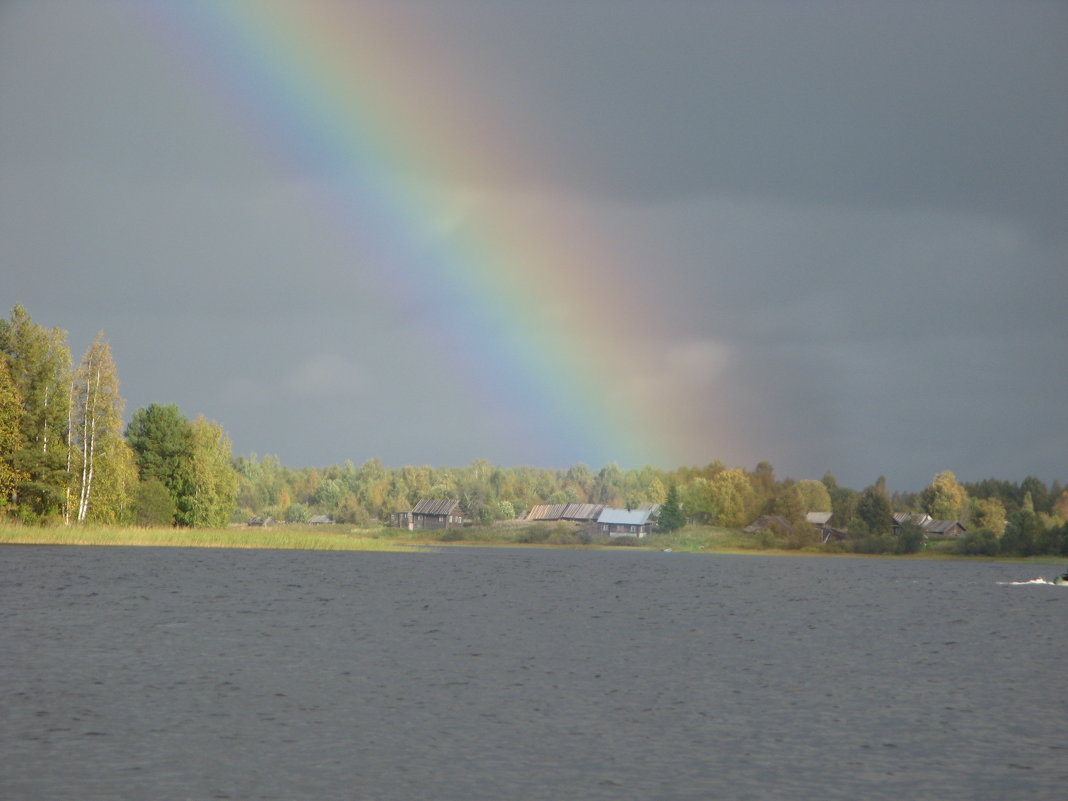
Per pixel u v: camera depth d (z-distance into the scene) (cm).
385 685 9319
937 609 19850
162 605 16262
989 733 7681
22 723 7362
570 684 9638
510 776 6278
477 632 13812
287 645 11894
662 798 5891
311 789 5928
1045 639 14375
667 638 13725
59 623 13400
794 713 8375
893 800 5922
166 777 6094
